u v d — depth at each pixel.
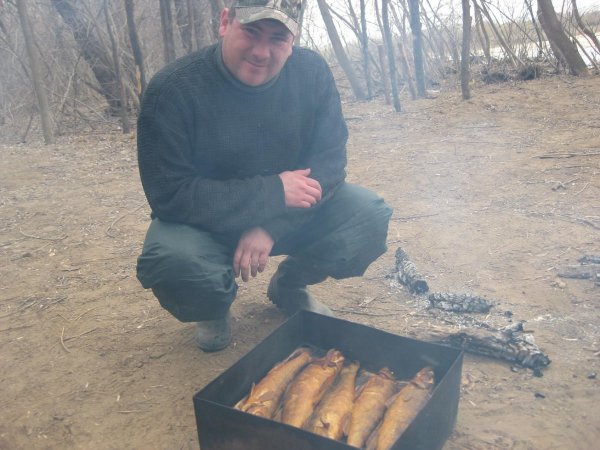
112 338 1.93
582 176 3.11
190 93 1.47
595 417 1.41
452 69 6.78
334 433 1.17
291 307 1.90
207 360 1.75
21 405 1.62
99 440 1.46
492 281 2.12
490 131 4.24
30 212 3.40
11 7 6.29
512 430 1.38
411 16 5.64
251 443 1.13
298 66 1.58
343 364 1.46
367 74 6.17
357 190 1.73
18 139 5.76
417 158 3.79
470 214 2.77
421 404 1.24
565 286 2.04
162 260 1.47
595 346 1.69
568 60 5.72
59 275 2.48
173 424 1.49
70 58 6.34
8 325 2.08
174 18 6.00
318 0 6.11
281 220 1.56
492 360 1.66
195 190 1.48
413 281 2.07
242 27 1.38
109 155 4.78
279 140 1.58
